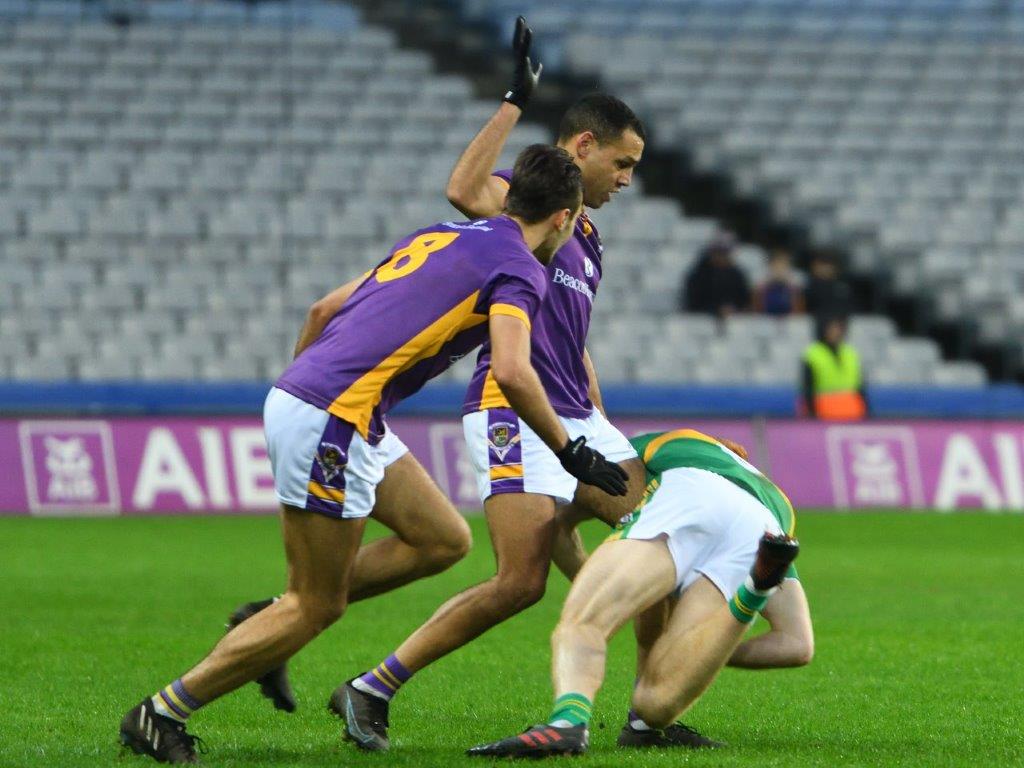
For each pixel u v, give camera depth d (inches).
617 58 3661.4
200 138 3211.1
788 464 2578.7
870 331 3100.4
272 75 3405.5
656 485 770.8
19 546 1945.1
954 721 893.8
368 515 746.8
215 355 2822.3
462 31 3762.3
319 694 975.0
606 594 732.7
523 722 880.9
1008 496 2637.8
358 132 3312.0
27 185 3046.3
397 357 737.0
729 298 2960.1
